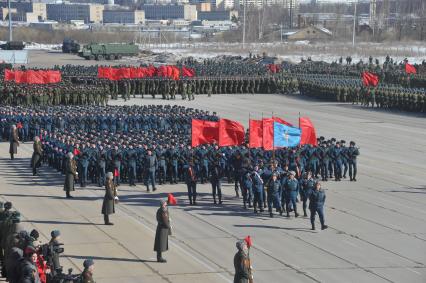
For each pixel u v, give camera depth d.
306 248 31.67
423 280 27.77
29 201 39.59
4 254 26.62
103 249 31.09
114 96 87.81
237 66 111.69
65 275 22.94
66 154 45.22
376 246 32.03
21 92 75.56
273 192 36.78
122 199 40.47
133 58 153.38
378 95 84.06
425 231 34.44
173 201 31.41
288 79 99.94
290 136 40.78
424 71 110.19
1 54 132.62
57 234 25.28
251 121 42.78
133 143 45.44
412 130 67.06
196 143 44.03
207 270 28.66
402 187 44.00
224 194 42.00
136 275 27.98
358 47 178.88
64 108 63.03
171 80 90.06
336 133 64.44
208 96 93.94
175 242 32.38
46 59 148.62
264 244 32.22
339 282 27.47
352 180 45.72
